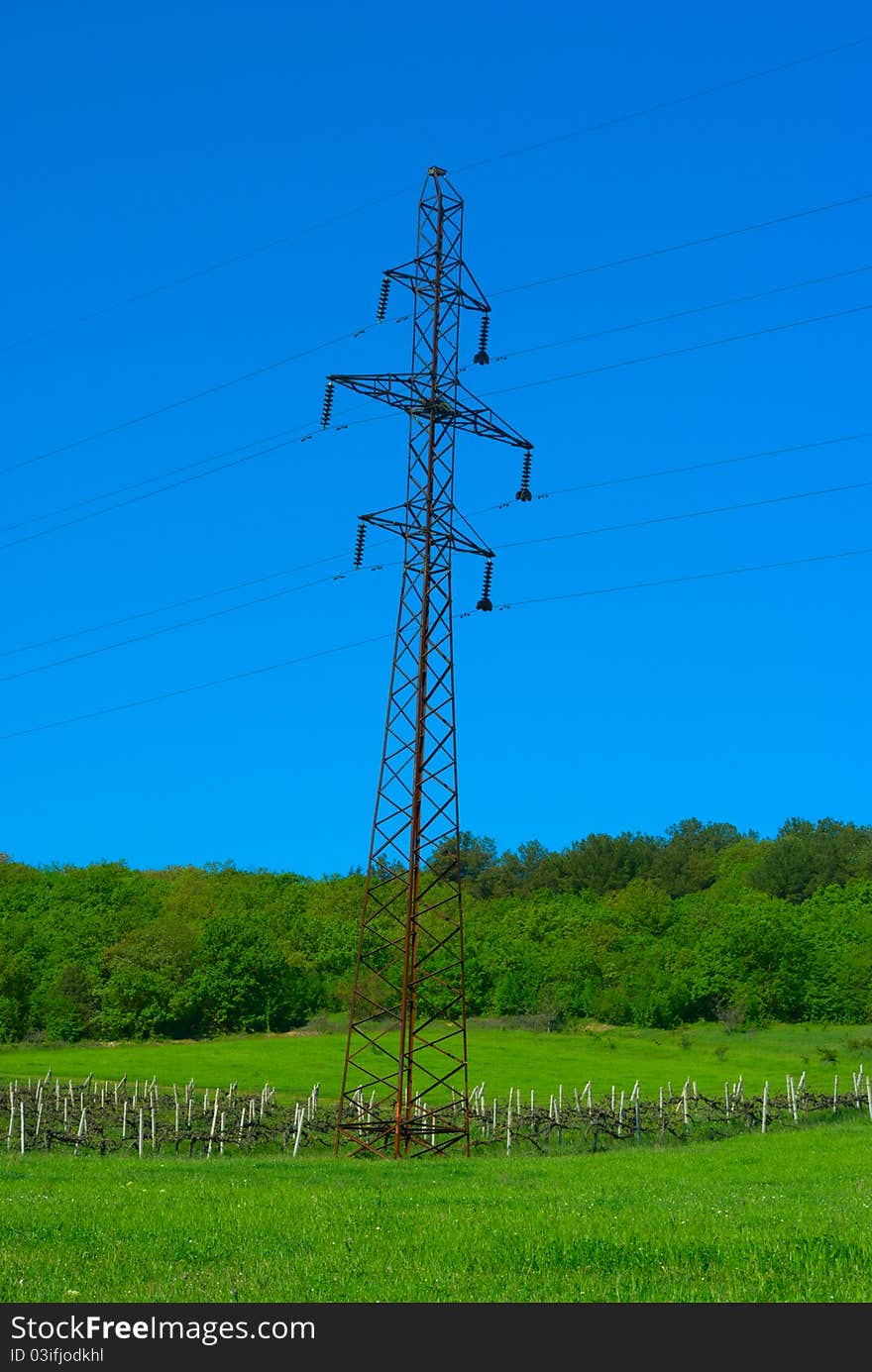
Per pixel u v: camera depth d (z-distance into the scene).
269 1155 45.50
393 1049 93.38
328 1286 17.98
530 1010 110.56
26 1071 79.38
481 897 171.62
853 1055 88.19
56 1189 29.34
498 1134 50.16
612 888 168.88
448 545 48.91
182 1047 96.88
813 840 159.88
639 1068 83.44
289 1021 108.94
